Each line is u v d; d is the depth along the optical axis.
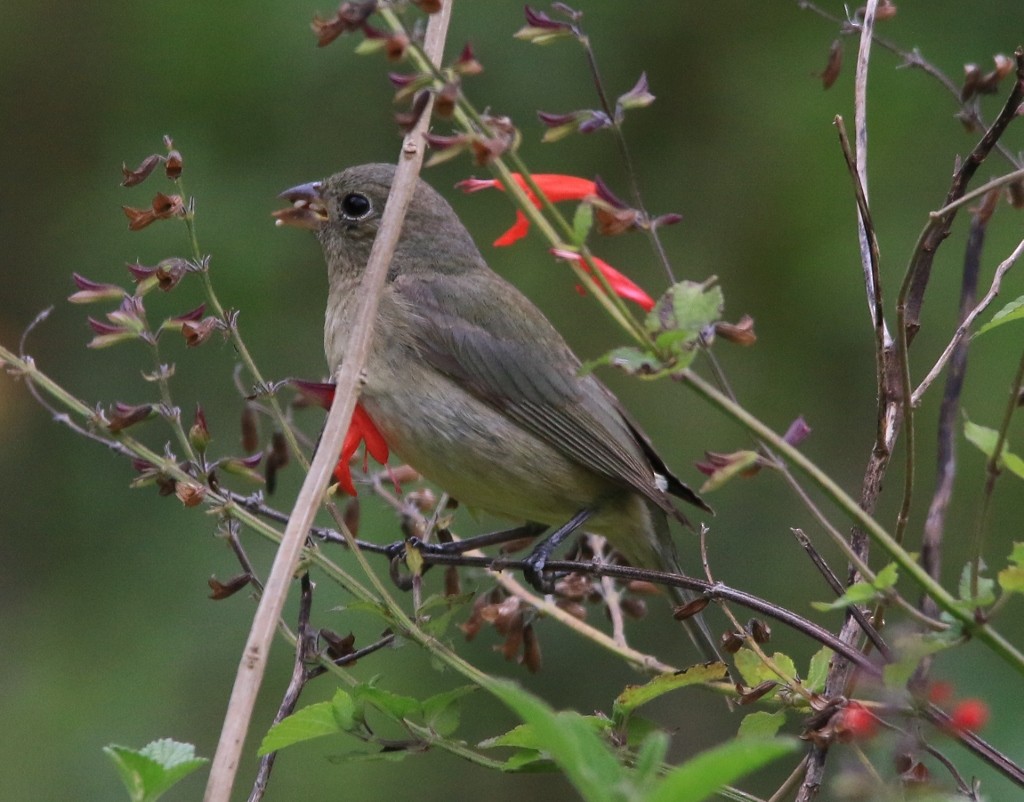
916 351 12.55
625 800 3.58
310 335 12.87
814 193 13.37
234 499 6.34
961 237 12.66
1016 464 4.70
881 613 5.94
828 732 5.18
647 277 13.52
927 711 5.00
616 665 12.30
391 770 11.75
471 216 13.48
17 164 14.05
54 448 13.20
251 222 12.98
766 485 12.73
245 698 4.76
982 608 4.72
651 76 13.79
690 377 4.80
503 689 3.67
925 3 13.48
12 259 13.79
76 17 14.13
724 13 13.92
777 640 12.15
